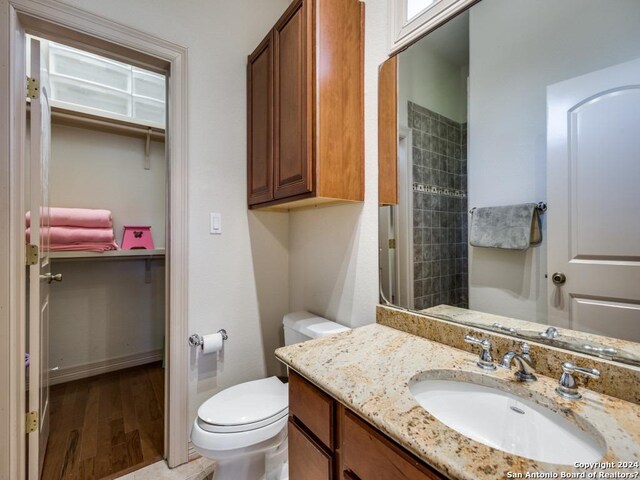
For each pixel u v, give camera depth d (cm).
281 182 142
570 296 80
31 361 128
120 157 249
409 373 83
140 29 142
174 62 150
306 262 176
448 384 86
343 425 77
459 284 106
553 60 83
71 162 230
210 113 162
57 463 149
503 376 81
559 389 73
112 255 213
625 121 71
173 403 150
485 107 99
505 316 94
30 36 129
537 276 87
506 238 94
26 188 134
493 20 96
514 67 92
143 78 248
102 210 221
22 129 124
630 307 71
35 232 129
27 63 129
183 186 152
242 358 174
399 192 125
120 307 254
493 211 97
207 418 120
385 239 130
